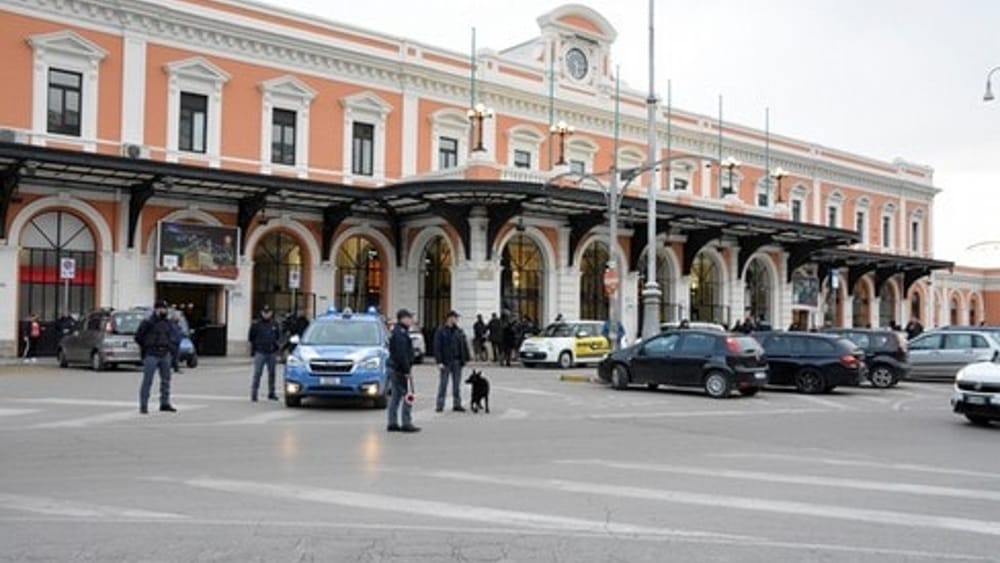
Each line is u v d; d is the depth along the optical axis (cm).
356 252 3816
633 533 771
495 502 895
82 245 3144
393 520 805
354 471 1061
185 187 3241
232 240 3406
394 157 3906
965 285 7225
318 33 3703
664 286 4419
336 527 772
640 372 2380
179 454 1166
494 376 2806
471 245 3584
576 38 4594
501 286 3756
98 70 3175
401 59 3916
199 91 3406
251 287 3488
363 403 1895
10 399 1788
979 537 777
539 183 3412
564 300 3906
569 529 782
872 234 6375
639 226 4172
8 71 2997
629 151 4806
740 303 4712
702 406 2031
